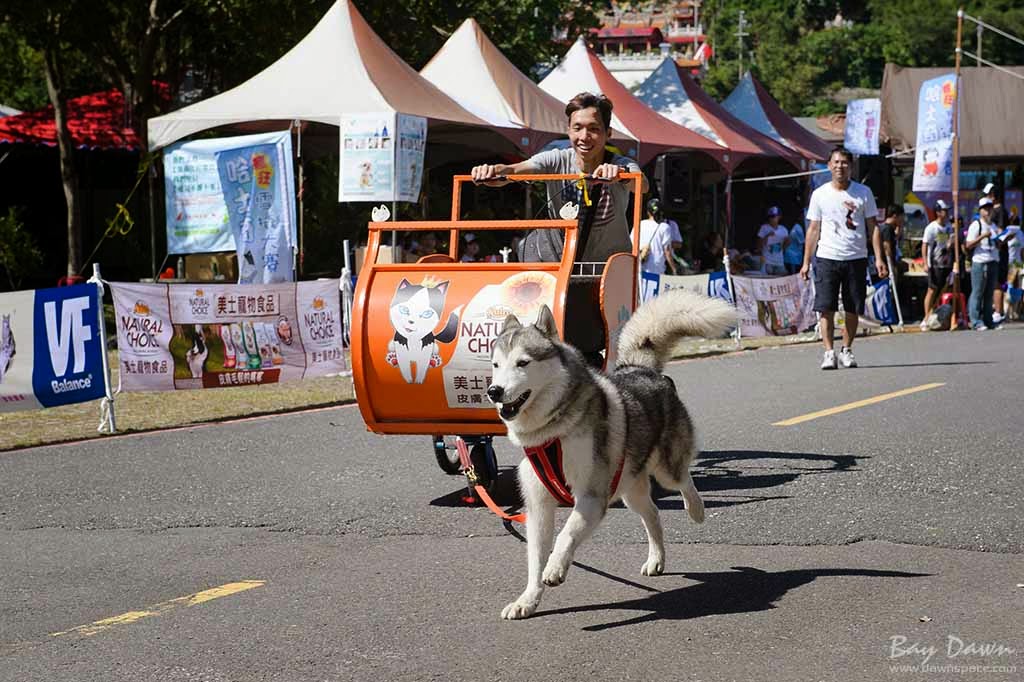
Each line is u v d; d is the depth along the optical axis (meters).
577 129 7.21
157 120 17.02
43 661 4.36
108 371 9.89
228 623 4.76
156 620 4.83
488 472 6.92
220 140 15.53
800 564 5.43
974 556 5.47
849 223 12.82
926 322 19.22
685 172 10.23
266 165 14.73
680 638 4.45
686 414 5.88
